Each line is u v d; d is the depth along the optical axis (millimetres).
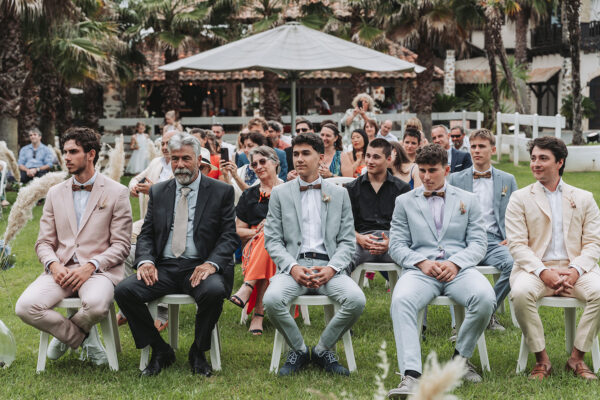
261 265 5039
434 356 1105
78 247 4500
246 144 6914
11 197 12273
